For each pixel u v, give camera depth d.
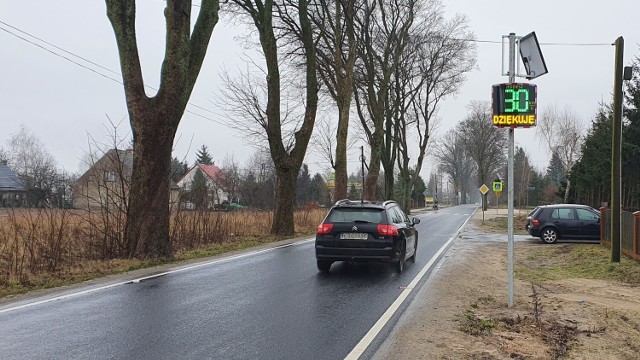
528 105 7.06
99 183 13.30
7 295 8.13
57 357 4.95
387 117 41.03
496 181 38.06
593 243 18.94
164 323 6.27
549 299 8.57
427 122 46.94
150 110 12.12
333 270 11.02
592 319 7.20
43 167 50.31
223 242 17.41
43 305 7.24
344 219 10.59
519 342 5.92
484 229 28.44
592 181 32.34
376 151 33.97
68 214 13.30
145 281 9.32
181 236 15.98
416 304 7.62
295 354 5.15
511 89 7.09
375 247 10.27
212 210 19.92
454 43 40.31
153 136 12.18
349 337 5.79
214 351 5.20
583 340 6.23
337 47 27.33
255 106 31.59
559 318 7.20
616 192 12.84
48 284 9.11
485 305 7.93
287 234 20.83
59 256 11.30
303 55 27.48
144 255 12.16
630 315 7.45
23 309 6.98
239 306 7.28
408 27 34.47
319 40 28.72
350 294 8.29
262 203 48.19
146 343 5.44
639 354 5.81
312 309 7.16
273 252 14.56
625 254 13.63
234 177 52.88
